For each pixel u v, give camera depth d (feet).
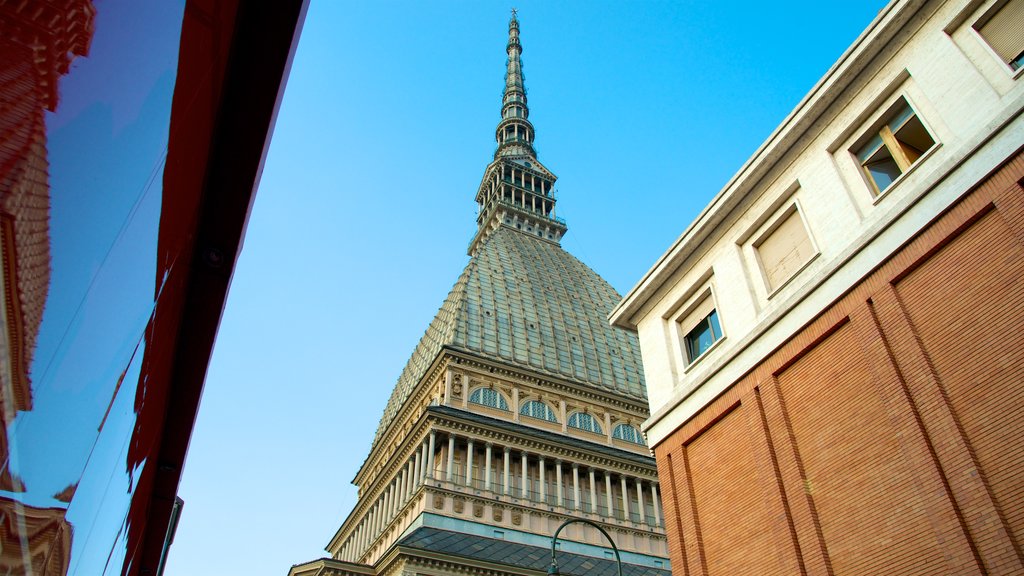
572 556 212.64
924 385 54.13
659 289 92.79
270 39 29.68
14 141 13.03
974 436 50.19
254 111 32.60
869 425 58.18
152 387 42.16
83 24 14.43
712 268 83.92
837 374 62.64
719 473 74.49
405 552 179.63
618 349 339.98
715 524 73.20
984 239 53.21
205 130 30.53
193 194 33.40
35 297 15.12
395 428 292.81
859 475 58.03
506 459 229.86
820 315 65.82
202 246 38.75
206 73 26.61
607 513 236.02
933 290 56.03
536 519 220.02
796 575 60.54
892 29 63.93
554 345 311.47
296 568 196.95
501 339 297.12
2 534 17.47
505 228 428.56
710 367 78.48
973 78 57.21
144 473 55.31
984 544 47.21
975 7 58.59
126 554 66.33
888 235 60.64
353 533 291.99
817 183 70.69
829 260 66.80
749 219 79.15
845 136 68.90
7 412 14.84
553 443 238.27
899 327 57.41
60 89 14.23
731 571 69.15
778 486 65.10
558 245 440.45
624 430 277.44
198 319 43.42
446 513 208.33
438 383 264.93
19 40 12.82
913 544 52.03
